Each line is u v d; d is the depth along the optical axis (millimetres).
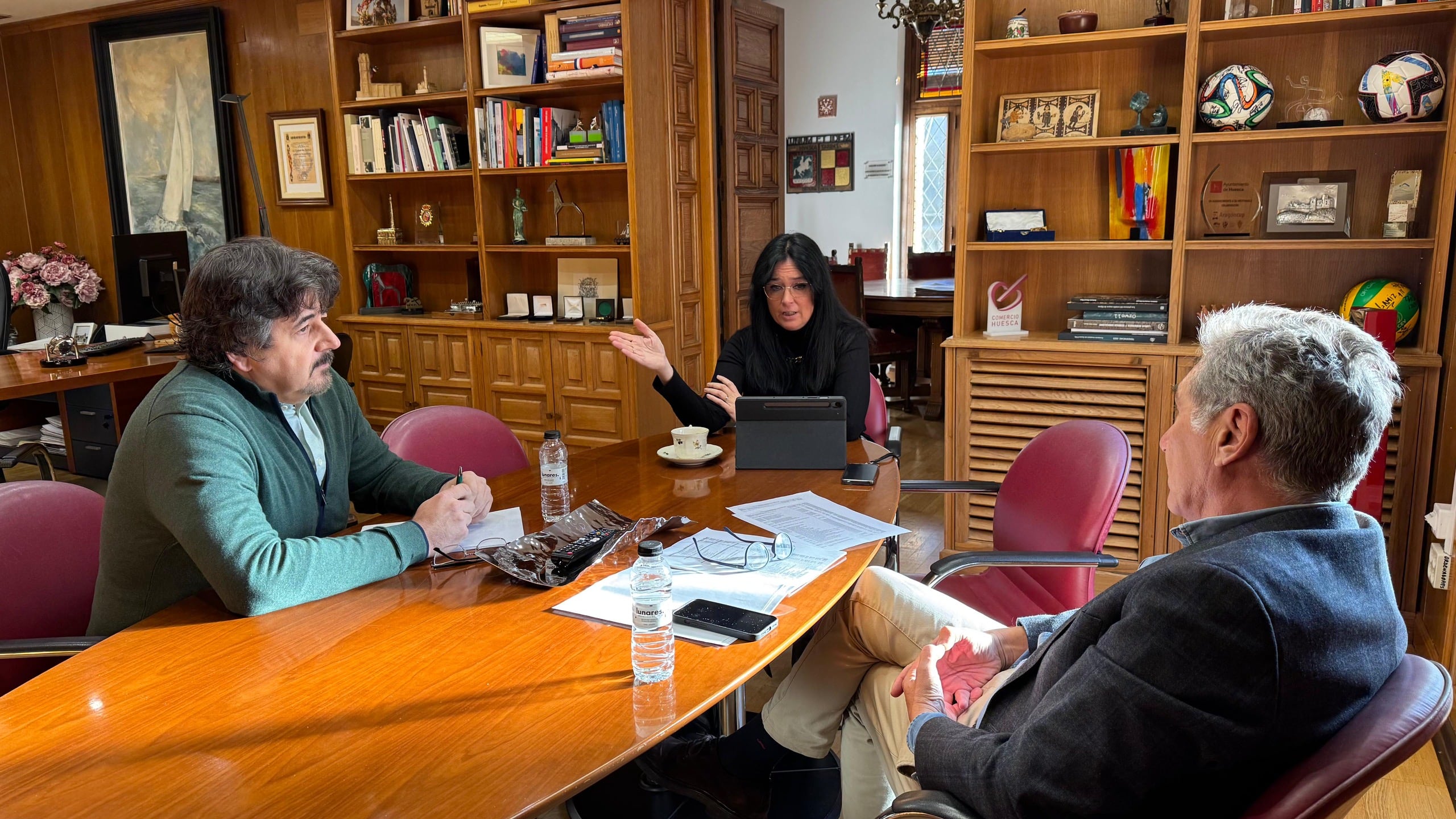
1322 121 3061
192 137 5988
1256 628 930
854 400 2674
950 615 1654
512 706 1165
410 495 1991
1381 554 1062
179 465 1461
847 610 1752
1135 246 3242
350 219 5219
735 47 4855
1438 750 2314
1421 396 2900
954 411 3504
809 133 8344
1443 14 2830
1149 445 3262
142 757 1060
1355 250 3191
